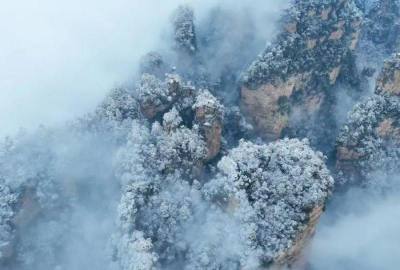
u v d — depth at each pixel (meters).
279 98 93.00
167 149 73.12
